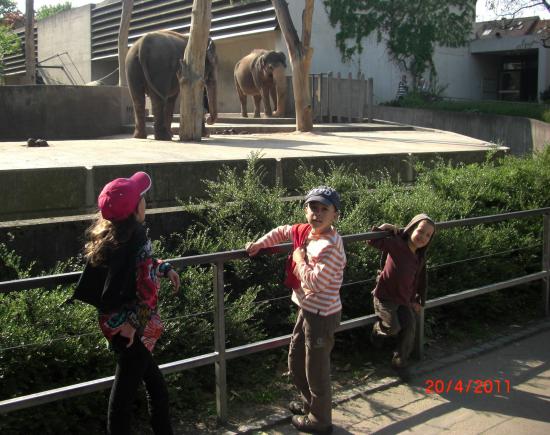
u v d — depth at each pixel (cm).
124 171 612
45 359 399
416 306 507
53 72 3416
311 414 409
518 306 688
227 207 567
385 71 2389
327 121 1781
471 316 641
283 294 527
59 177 578
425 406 454
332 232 390
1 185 549
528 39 2558
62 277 338
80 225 521
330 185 655
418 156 845
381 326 492
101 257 316
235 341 473
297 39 1411
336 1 2214
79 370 408
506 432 416
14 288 323
